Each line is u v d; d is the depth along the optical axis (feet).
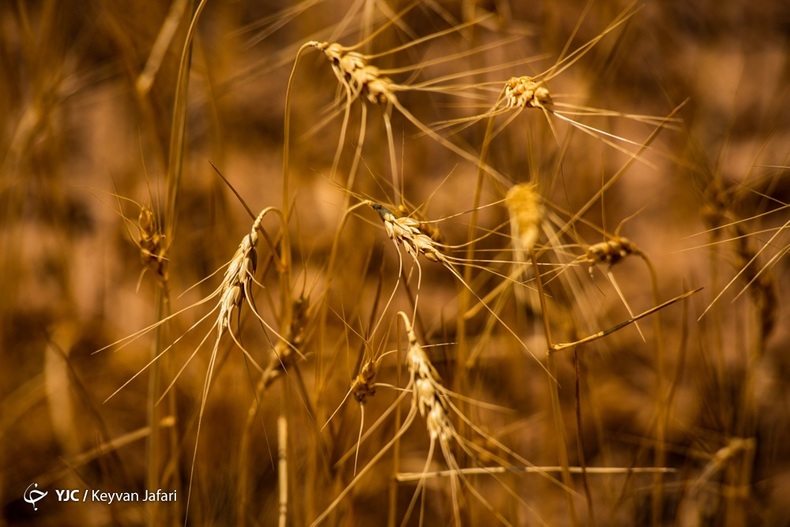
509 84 4.02
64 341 5.62
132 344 6.35
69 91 5.82
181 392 5.05
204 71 5.00
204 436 5.04
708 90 7.13
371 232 5.16
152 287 6.51
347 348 4.32
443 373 4.92
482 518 5.03
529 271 4.73
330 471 4.49
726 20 8.04
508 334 5.05
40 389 5.65
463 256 5.43
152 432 4.51
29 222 6.78
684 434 5.66
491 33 6.28
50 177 5.61
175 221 4.35
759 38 7.95
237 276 4.00
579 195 5.85
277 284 5.66
